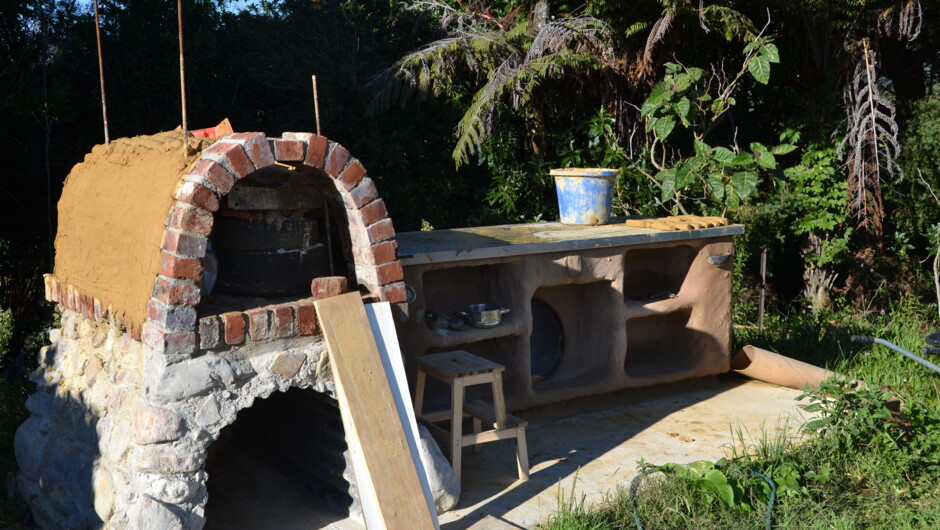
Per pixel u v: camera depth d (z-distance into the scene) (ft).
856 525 13.93
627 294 22.47
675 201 32.01
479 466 16.51
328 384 13.37
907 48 35.53
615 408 20.39
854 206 32.60
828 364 24.49
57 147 28.22
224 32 31.42
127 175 14.02
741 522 13.70
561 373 20.76
